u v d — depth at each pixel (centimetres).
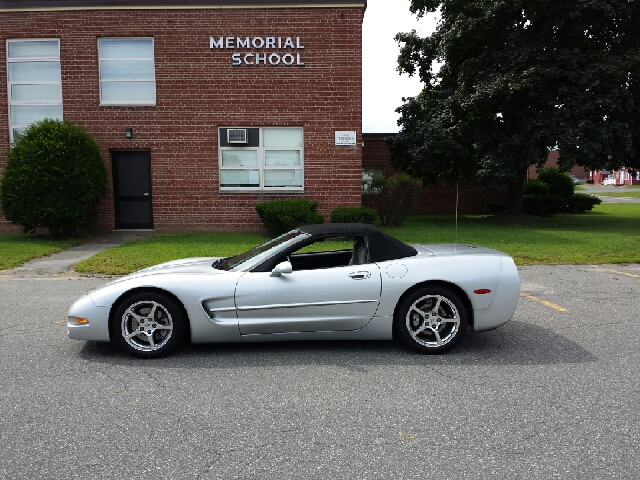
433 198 2539
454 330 535
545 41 1733
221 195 1540
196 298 521
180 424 380
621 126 1608
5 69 1514
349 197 1541
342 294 529
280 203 1405
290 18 1489
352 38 1496
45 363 514
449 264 541
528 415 391
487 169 1766
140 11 1485
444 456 332
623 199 4250
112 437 361
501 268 546
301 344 572
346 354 538
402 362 512
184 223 1546
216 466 322
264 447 346
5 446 348
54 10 1487
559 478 306
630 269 1035
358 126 1520
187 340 583
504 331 618
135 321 531
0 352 548
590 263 1098
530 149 1714
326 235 556
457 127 1853
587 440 352
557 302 761
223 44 1495
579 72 1641
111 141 1517
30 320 676
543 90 1695
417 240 1348
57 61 1517
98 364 512
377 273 533
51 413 400
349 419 387
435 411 399
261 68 1504
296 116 1516
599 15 1681
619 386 447
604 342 573
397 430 369
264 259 547
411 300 531
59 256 1182
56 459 331
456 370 490
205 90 1508
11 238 1418
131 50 1511
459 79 1870
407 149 1939
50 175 1342
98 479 308
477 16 1841
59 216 1348
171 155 1525
